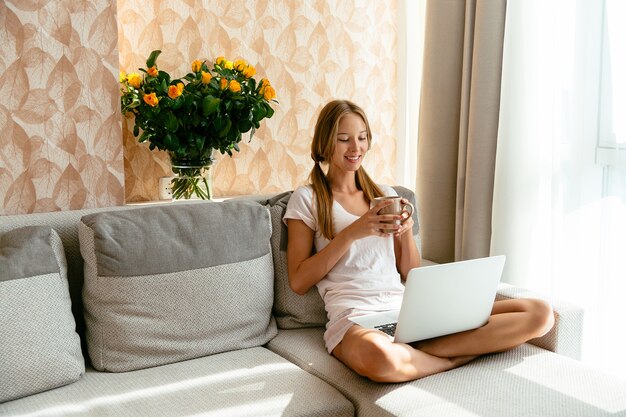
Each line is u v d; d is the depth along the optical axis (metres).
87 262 1.94
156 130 2.32
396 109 3.15
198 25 2.59
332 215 2.28
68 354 1.80
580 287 2.47
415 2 3.05
